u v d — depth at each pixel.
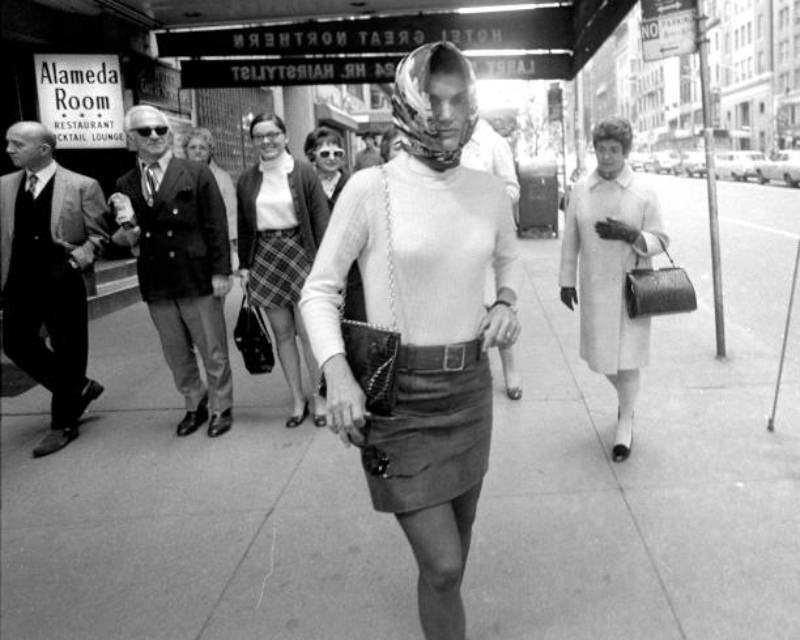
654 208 3.84
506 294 2.26
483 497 3.68
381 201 2.06
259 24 9.77
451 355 2.10
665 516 3.39
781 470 3.79
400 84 2.01
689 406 4.75
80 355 4.69
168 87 10.20
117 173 9.57
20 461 4.51
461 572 2.17
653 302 3.71
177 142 10.55
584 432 4.46
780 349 5.80
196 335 4.71
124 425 5.07
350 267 2.14
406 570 3.09
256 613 2.85
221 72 9.75
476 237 2.12
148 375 6.22
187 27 9.88
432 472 2.10
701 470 3.84
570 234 4.12
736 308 6.78
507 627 2.67
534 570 3.02
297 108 17.48
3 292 4.57
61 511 3.81
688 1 5.47
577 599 2.82
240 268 4.76
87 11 8.86
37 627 2.82
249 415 5.16
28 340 4.62
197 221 4.55
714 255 5.59
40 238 4.49
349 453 4.39
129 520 3.67
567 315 7.52
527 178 13.82
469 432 2.18
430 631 2.22
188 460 4.41
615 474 3.86
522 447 4.29
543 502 3.60
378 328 2.04
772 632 2.56
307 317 2.07
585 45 8.38
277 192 4.57
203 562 3.24
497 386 5.42
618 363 3.93
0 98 8.98
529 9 9.11
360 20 9.34
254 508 3.73
